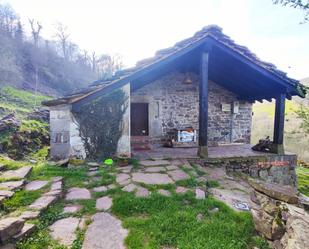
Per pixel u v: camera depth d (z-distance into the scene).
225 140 9.41
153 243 2.47
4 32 41.38
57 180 4.24
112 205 3.33
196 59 7.07
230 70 7.15
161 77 8.71
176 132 8.35
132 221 2.87
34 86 35.94
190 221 2.89
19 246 2.33
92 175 4.62
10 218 2.60
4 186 3.72
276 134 6.68
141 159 5.87
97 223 2.87
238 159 6.14
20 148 12.64
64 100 5.38
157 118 8.70
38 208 3.09
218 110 9.32
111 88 5.27
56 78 42.56
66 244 2.44
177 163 5.48
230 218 3.04
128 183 4.09
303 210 2.64
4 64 34.12
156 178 4.35
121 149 5.96
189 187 4.00
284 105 6.56
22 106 24.92
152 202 3.33
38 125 16.20
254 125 14.71
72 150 5.58
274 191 2.96
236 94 9.54
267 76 5.91
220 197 3.73
